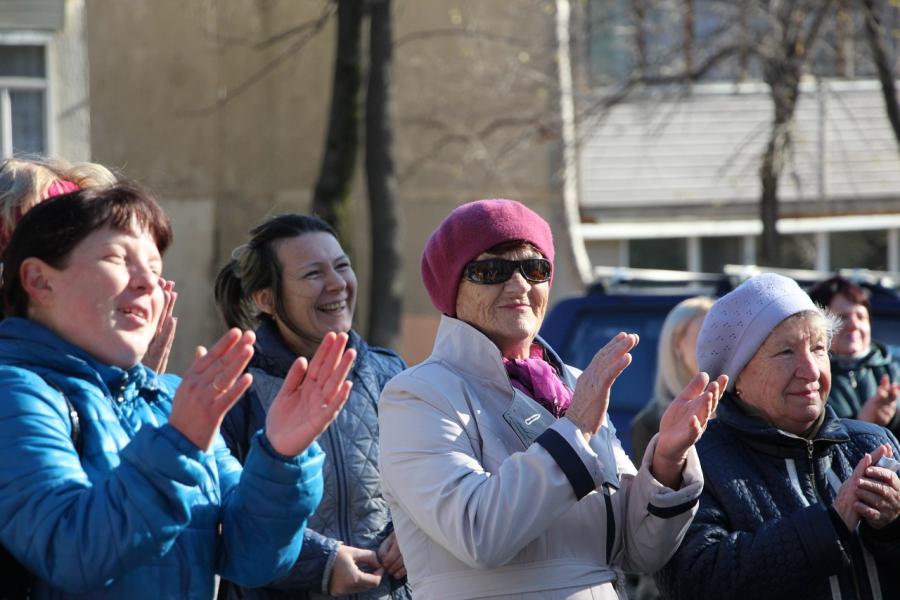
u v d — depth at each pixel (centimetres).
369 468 947
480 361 787
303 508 656
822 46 3581
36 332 651
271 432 645
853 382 1303
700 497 855
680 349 1322
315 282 1003
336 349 640
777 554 798
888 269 4316
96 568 586
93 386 653
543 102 4012
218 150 4200
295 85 4194
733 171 4294
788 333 870
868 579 823
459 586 745
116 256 656
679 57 3644
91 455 636
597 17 3947
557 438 711
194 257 4191
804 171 4206
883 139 4206
